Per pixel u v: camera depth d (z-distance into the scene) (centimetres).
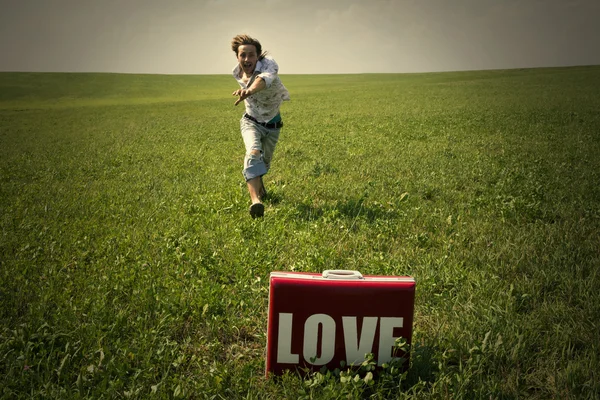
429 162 1057
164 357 313
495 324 344
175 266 482
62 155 1453
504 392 278
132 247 538
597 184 802
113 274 454
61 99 6494
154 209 703
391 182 859
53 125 3052
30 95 6919
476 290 407
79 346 327
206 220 632
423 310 384
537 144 1305
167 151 1440
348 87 6788
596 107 2409
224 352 340
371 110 2938
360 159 1122
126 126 2694
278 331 290
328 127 2000
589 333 333
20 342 326
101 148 1609
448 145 1352
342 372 283
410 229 586
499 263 471
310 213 650
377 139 1520
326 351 292
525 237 536
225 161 1205
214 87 8300
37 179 1034
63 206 738
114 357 312
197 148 1499
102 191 855
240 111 3694
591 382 278
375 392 285
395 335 292
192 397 285
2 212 712
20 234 589
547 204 680
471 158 1111
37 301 403
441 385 279
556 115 2084
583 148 1208
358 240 539
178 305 384
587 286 402
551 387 282
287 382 287
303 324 289
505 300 385
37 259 503
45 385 282
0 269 476
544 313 365
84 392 284
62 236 581
